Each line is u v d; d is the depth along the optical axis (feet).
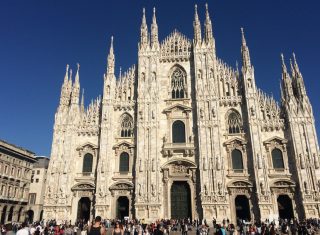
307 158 204.54
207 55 239.09
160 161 220.43
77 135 234.58
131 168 220.64
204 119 221.66
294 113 215.31
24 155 311.27
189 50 249.55
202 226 153.69
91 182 218.79
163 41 254.68
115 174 220.43
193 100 233.76
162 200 211.00
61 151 227.40
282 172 207.10
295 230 156.76
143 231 139.13
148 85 237.04
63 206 213.46
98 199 211.82
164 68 247.29
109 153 223.30
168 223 186.50
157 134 222.89
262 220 193.47
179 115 231.09
